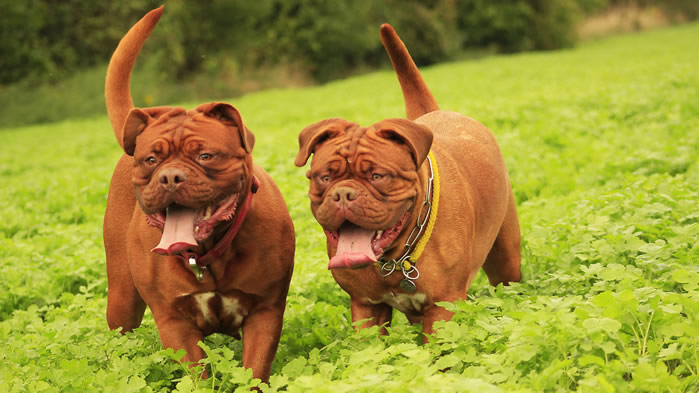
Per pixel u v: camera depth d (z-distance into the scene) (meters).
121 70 4.73
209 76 34.59
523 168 8.98
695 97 12.27
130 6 33.38
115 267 4.58
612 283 4.25
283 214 4.18
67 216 9.12
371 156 3.54
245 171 3.82
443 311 4.02
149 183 3.64
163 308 4.13
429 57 42.06
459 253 4.01
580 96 14.59
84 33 33.22
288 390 3.13
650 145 9.01
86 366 3.88
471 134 4.69
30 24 31.06
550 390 3.08
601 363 3.00
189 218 3.70
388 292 4.09
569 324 3.23
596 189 7.50
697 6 61.62
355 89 27.62
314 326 4.91
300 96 27.50
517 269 4.97
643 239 5.29
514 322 3.56
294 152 11.38
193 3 34.41
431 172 3.96
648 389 2.91
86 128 24.11
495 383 3.20
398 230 3.74
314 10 37.94
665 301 3.48
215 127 3.74
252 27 37.03
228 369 3.70
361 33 39.00
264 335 4.11
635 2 59.06
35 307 5.63
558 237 5.61
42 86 31.06
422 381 2.98
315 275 5.58
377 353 3.57
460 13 43.81
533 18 43.72
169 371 4.11
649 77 17.30
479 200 4.34
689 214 5.36
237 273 3.98
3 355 4.47
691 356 3.31
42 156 16.72
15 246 7.37
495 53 43.56
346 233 3.63
